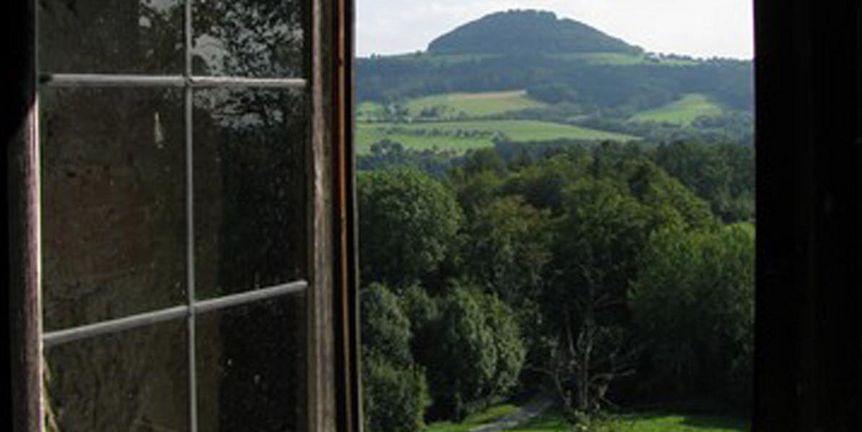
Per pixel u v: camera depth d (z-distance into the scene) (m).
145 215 1.29
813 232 0.74
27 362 1.08
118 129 1.26
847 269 0.73
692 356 12.52
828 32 0.73
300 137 1.45
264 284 1.42
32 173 1.08
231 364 1.39
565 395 12.63
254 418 1.42
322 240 1.47
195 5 1.35
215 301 1.37
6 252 1.06
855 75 0.73
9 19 1.06
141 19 1.28
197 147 1.35
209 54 1.37
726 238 12.75
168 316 1.31
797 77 0.74
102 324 1.24
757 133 0.76
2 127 1.06
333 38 1.47
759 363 0.77
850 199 0.73
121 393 1.26
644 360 12.84
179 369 1.33
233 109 1.39
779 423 0.75
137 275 1.28
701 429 11.72
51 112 1.18
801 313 0.74
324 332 1.48
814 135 0.74
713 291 12.59
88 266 1.22
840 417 0.73
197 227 1.35
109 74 1.24
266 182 1.43
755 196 0.76
